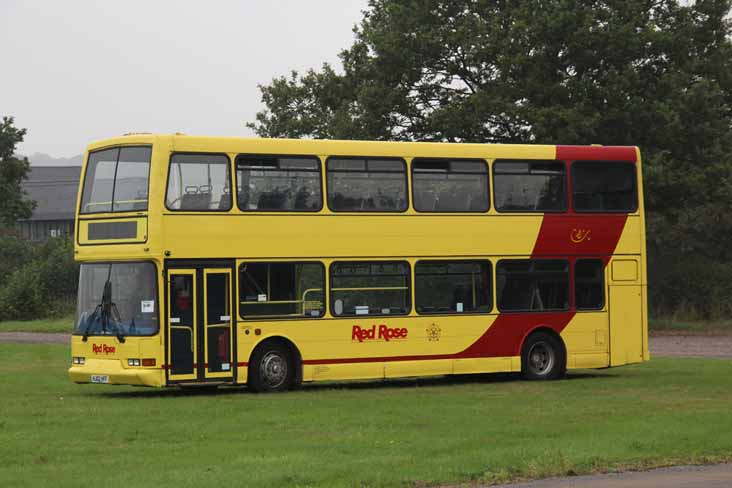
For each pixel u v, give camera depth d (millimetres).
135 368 25844
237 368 26828
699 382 29297
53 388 28422
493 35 54812
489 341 29984
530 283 30672
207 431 19609
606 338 31625
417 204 29188
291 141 27781
